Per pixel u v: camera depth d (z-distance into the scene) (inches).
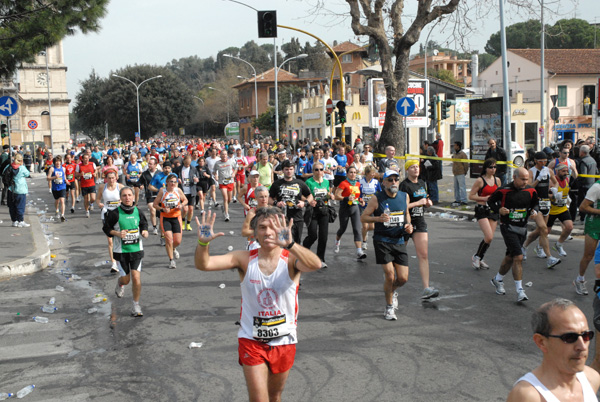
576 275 381.7
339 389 215.3
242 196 426.9
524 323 289.1
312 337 273.4
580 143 668.7
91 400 212.2
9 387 225.3
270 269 164.2
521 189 325.1
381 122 1144.2
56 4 579.2
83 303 342.6
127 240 310.7
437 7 840.3
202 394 215.3
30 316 318.0
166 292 363.6
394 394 210.1
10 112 687.1
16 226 607.5
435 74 2901.1
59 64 3093.0
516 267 326.0
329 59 3383.4
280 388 171.6
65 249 514.0
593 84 2087.8
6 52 579.2
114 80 3309.5
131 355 256.7
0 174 812.6
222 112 3713.1
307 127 2204.7
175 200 427.2
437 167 728.3
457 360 241.8
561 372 107.0
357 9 861.8
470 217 645.9
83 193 716.0
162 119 3334.2
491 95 2116.1
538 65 2132.1
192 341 272.5
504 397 206.4
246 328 166.2
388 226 293.4
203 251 166.1
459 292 350.3
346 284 374.0
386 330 282.0
